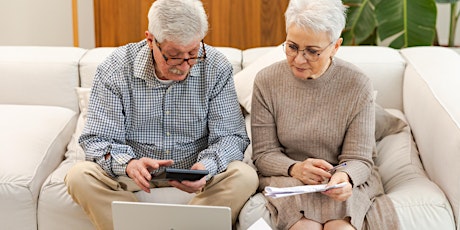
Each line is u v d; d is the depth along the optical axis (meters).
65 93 2.67
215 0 3.50
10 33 3.85
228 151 2.13
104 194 2.07
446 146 2.05
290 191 1.83
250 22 3.53
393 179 2.23
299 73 2.03
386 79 2.64
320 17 1.92
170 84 2.13
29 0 3.79
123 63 2.14
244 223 2.04
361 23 3.40
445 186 2.05
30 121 2.44
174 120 2.18
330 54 2.02
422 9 3.19
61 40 3.86
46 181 2.20
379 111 2.44
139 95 2.14
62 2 3.80
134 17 3.55
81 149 2.39
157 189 2.17
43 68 2.66
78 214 2.16
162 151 2.20
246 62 2.72
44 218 2.18
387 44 3.51
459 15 3.58
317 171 1.98
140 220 1.84
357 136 2.07
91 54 2.73
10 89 2.66
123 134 2.15
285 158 2.11
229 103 2.20
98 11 3.55
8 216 2.16
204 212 1.80
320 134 2.10
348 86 2.08
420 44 3.23
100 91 2.14
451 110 2.12
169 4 1.91
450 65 2.52
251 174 2.08
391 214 1.96
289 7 1.98
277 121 2.17
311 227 1.94
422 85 2.39
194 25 1.91
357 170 2.01
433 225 1.97
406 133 2.42
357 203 1.97
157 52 1.98
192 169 2.03
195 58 1.97
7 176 2.15
